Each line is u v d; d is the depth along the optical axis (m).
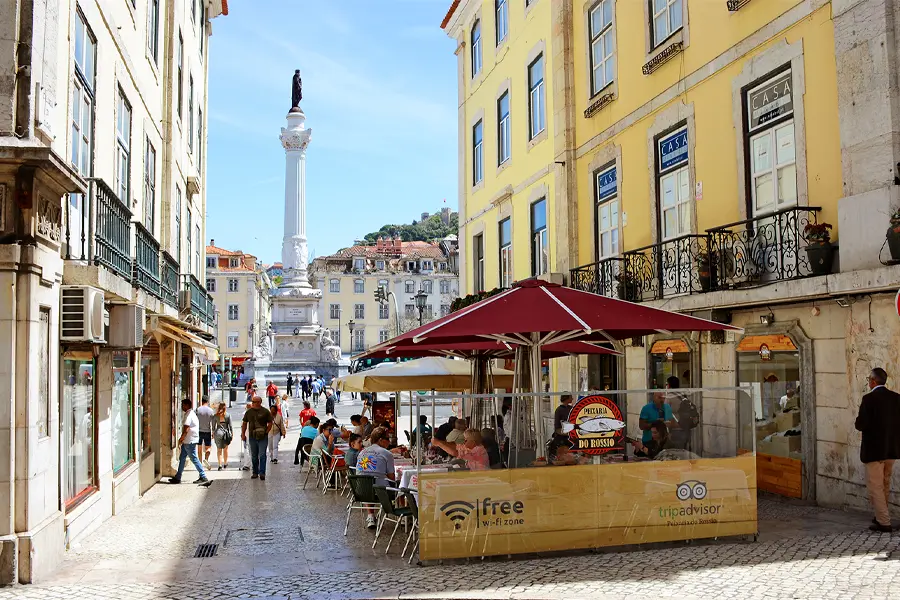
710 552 7.19
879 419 7.62
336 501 11.94
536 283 8.28
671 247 12.71
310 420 16.89
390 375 12.52
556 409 7.38
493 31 21.52
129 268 10.37
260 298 91.81
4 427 6.77
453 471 7.21
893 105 8.38
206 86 25.20
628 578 6.41
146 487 13.18
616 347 11.28
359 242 144.75
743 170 10.88
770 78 10.44
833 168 9.20
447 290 97.19
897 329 8.22
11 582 6.70
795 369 9.96
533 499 7.30
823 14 9.37
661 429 7.57
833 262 9.09
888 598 5.59
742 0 10.77
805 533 7.79
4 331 6.77
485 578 6.58
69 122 8.30
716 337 11.37
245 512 10.93
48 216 7.37
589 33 15.84
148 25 13.83
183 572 7.22
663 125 12.97
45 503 7.33
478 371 11.25
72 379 8.77
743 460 7.72
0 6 6.88
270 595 6.33
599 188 15.51
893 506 8.22
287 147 52.88
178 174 17.50
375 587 6.46
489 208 21.67
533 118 18.66
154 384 15.06
